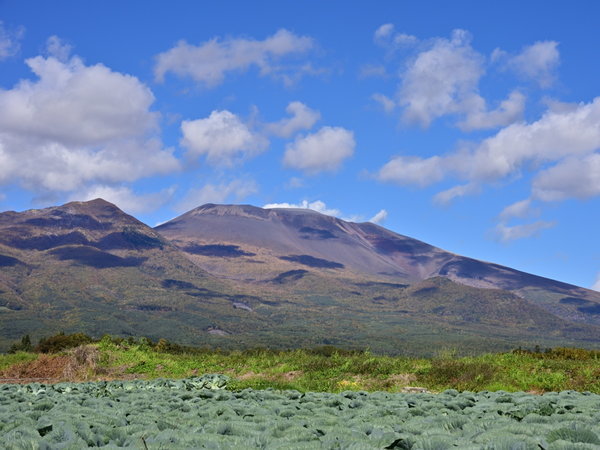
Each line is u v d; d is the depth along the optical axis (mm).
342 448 5828
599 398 11703
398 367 23391
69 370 29609
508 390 19297
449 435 6660
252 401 11727
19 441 6219
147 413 9703
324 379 23250
